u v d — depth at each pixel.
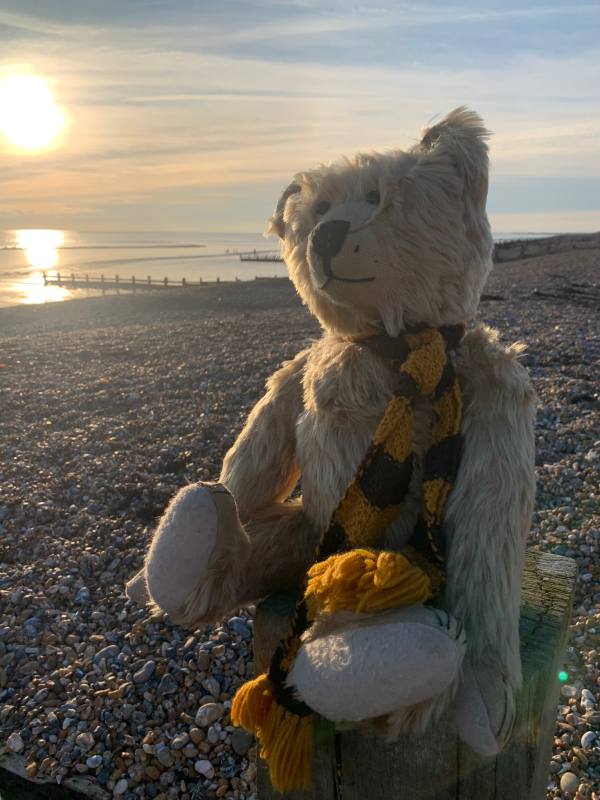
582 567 0.98
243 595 0.45
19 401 2.02
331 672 0.33
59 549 1.06
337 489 0.43
